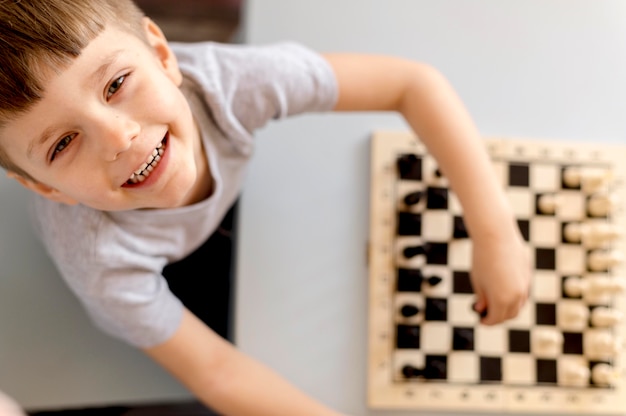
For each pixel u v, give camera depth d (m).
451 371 1.05
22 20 0.60
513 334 1.06
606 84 1.12
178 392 1.06
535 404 1.06
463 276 1.06
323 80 0.90
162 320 0.88
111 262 0.82
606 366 1.06
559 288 1.08
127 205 0.74
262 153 1.07
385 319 1.05
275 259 1.06
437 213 1.06
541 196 1.08
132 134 0.64
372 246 1.05
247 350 1.04
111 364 1.05
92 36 0.63
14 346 1.02
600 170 1.08
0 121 0.63
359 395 1.06
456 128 0.94
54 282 1.04
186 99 0.82
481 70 1.10
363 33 1.09
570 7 1.12
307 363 1.05
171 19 1.42
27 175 0.74
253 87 0.87
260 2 1.07
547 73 1.11
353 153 1.08
